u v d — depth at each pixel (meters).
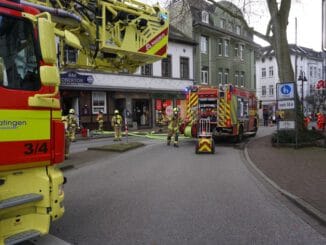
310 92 72.94
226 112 20.12
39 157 4.88
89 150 17.55
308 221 6.62
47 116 4.99
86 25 8.42
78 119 30.33
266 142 19.95
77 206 7.70
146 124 36.19
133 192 8.95
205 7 23.78
